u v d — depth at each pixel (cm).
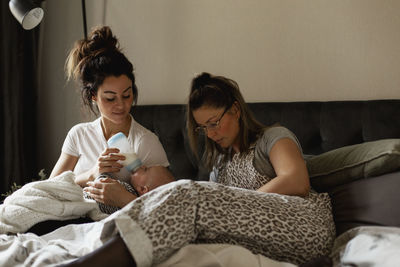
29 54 276
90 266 93
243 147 154
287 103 213
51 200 148
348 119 194
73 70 195
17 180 266
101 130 197
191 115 159
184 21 250
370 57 203
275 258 118
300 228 115
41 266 106
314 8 215
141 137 196
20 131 270
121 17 267
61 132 288
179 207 107
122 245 99
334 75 212
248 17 232
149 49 261
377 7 201
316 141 204
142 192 175
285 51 223
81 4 277
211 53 244
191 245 108
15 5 197
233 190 116
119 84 174
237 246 109
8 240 129
